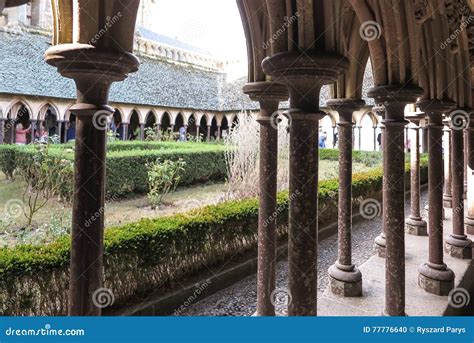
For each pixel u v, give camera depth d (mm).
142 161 9742
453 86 3607
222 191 10391
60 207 7398
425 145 13633
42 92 15547
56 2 1729
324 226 6391
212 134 26031
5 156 10289
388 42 2631
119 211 7977
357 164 15414
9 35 16672
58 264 2963
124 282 3500
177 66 25969
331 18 1809
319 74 1800
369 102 17891
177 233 3986
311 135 1899
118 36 1740
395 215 2738
